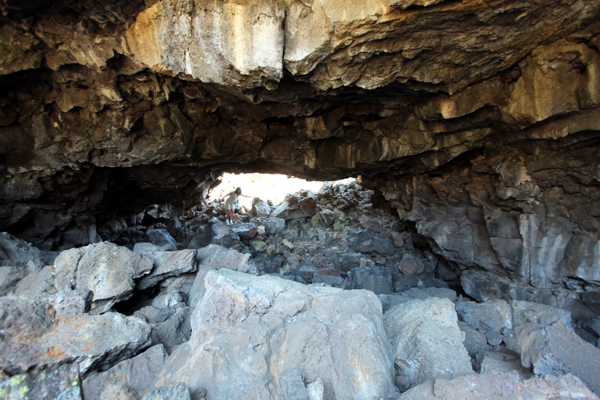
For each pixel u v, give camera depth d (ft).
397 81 12.68
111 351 9.50
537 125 13.48
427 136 17.24
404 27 9.73
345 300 11.25
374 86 12.50
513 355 12.05
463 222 20.72
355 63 11.18
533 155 15.49
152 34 11.23
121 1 10.49
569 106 11.83
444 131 16.44
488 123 15.28
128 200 27.20
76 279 11.35
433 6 9.00
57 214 20.07
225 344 9.06
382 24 9.53
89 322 9.90
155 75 14.12
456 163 19.42
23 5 10.33
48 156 16.85
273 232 33.94
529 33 10.52
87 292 10.87
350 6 9.30
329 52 10.55
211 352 8.82
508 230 18.16
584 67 11.11
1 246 13.99
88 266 11.55
